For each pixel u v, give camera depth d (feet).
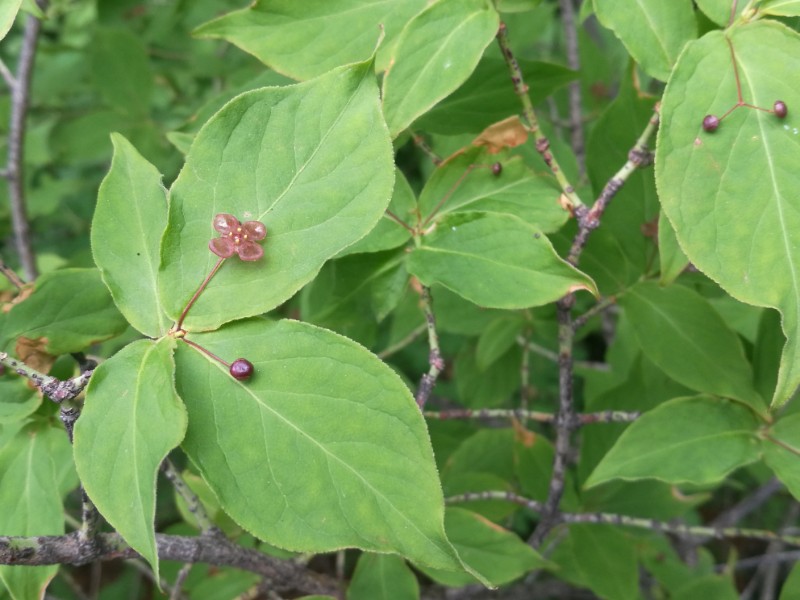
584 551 1.27
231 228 0.90
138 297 0.93
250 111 0.92
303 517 0.88
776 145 0.92
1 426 1.07
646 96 1.12
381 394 0.88
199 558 1.03
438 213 1.08
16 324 1.02
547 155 1.06
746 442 1.07
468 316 1.52
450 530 1.16
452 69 0.97
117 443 0.87
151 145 1.89
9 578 1.00
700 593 1.28
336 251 0.90
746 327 1.35
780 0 0.94
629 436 1.08
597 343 2.41
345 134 0.92
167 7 1.93
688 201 0.92
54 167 2.51
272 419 0.89
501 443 1.35
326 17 1.03
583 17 1.10
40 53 2.12
